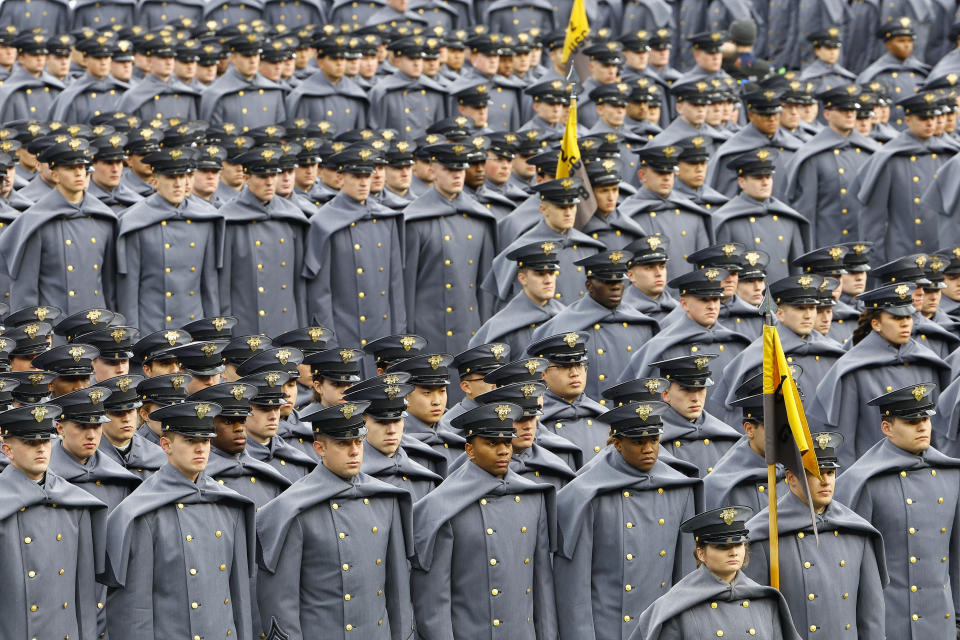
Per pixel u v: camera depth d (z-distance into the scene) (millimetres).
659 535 41250
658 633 34062
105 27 89625
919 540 43094
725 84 78812
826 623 38406
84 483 40312
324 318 62000
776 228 64375
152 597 36969
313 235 61781
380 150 64562
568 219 58469
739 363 50750
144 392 42750
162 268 58812
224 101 80688
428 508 39562
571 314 52188
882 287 50344
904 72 92562
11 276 57281
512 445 41812
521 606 39781
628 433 40656
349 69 82875
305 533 38125
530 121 80250
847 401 50094
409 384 42625
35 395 40656
